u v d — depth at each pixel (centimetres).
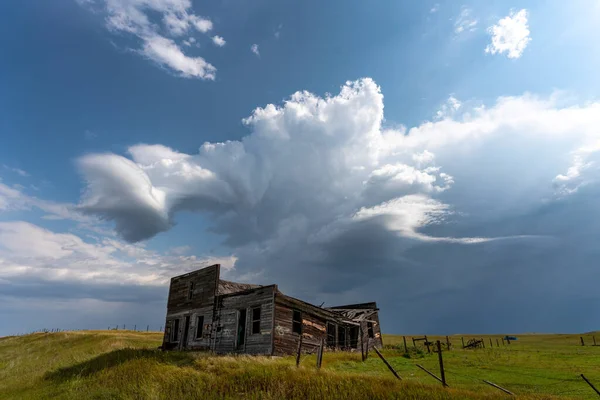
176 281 3553
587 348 3441
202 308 3095
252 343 2586
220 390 1406
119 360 2239
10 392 1936
